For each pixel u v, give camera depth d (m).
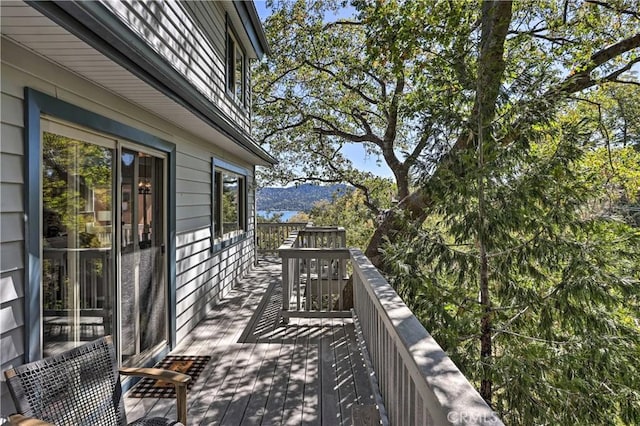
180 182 4.64
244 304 6.20
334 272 7.54
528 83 4.02
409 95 6.69
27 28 1.88
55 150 2.45
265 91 11.98
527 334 4.06
